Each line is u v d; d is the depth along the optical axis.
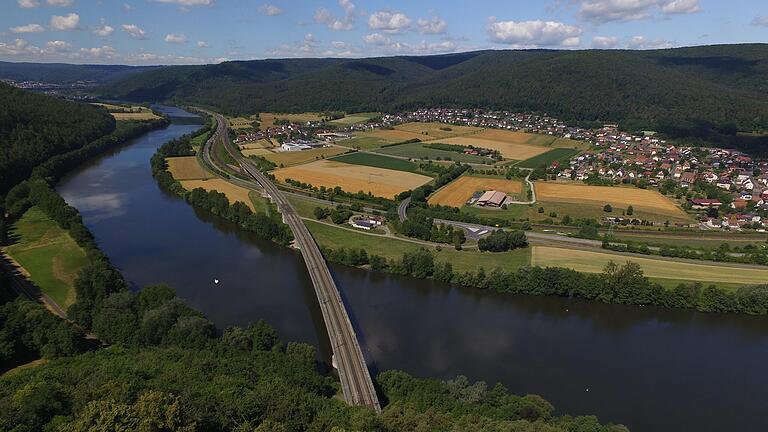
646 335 155.25
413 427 85.12
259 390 92.12
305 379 107.25
